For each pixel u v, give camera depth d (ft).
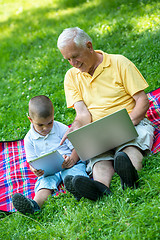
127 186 9.87
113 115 10.19
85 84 12.11
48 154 10.68
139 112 11.35
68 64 21.85
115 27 23.12
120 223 8.57
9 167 14.26
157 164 10.59
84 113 12.16
